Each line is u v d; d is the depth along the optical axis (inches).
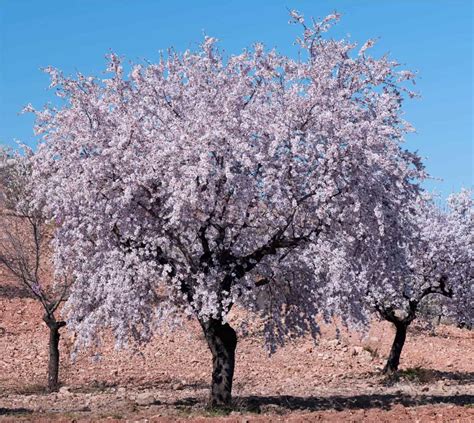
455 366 1143.6
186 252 610.2
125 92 631.2
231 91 601.6
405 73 607.8
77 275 609.3
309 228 608.4
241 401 661.9
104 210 588.4
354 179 575.5
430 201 921.5
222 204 592.4
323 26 604.1
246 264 610.9
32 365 997.2
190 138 563.5
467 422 544.7
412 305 970.1
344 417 568.7
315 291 641.0
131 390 840.9
